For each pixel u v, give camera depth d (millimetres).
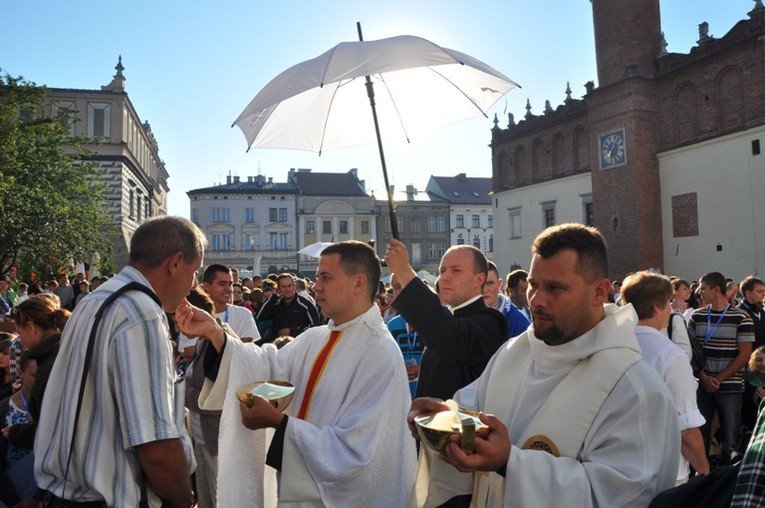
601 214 33062
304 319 9023
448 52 3146
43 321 3756
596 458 1794
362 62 2957
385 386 2750
